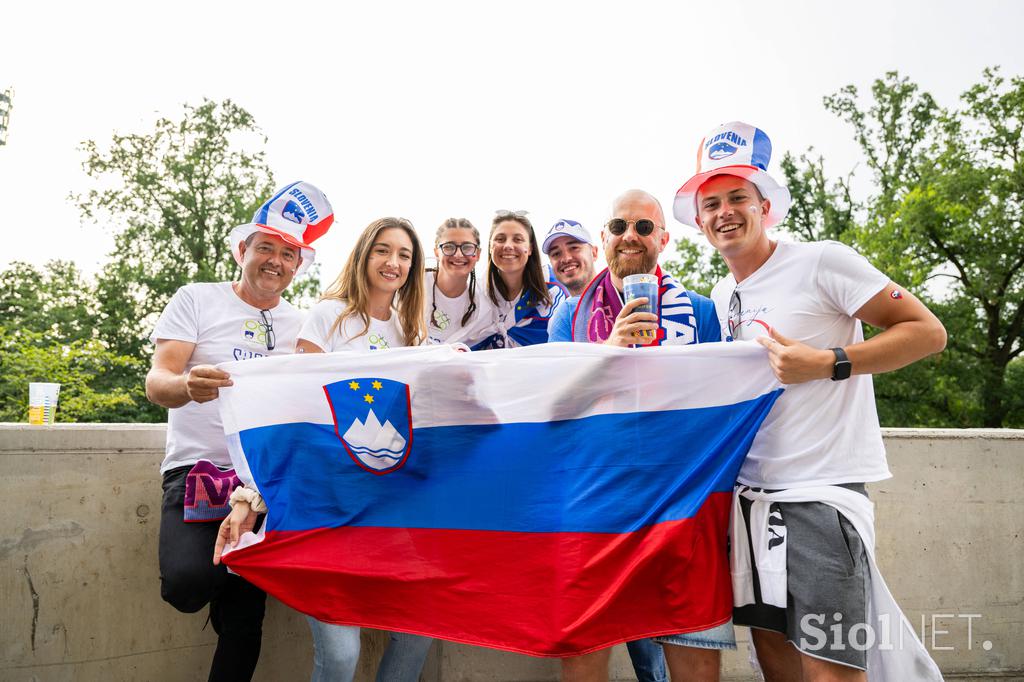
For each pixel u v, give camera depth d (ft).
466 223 15.14
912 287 96.73
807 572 8.06
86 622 10.93
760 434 8.77
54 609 10.76
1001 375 94.84
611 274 10.66
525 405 9.28
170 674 11.44
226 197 142.00
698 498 8.53
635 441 8.91
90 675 10.89
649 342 9.23
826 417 8.49
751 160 9.29
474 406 9.41
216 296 11.30
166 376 10.14
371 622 9.18
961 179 97.04
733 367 8.79
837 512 8.19
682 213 10.25
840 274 8.64
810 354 8.20
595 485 8.91
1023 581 13.42
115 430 11.36
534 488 9.11
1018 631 13.32
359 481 9.51
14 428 10.73
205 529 9.95
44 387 11.63
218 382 9.71
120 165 140.36
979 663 13.20
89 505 11.10
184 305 11.02
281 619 11.96
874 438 8.66
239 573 9.34
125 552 11.28
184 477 10.33
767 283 9.17
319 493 9.51
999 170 97.04
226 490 10.06
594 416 9.07
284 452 9.62
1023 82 100.32
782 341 8.41
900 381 95.61
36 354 82.58
